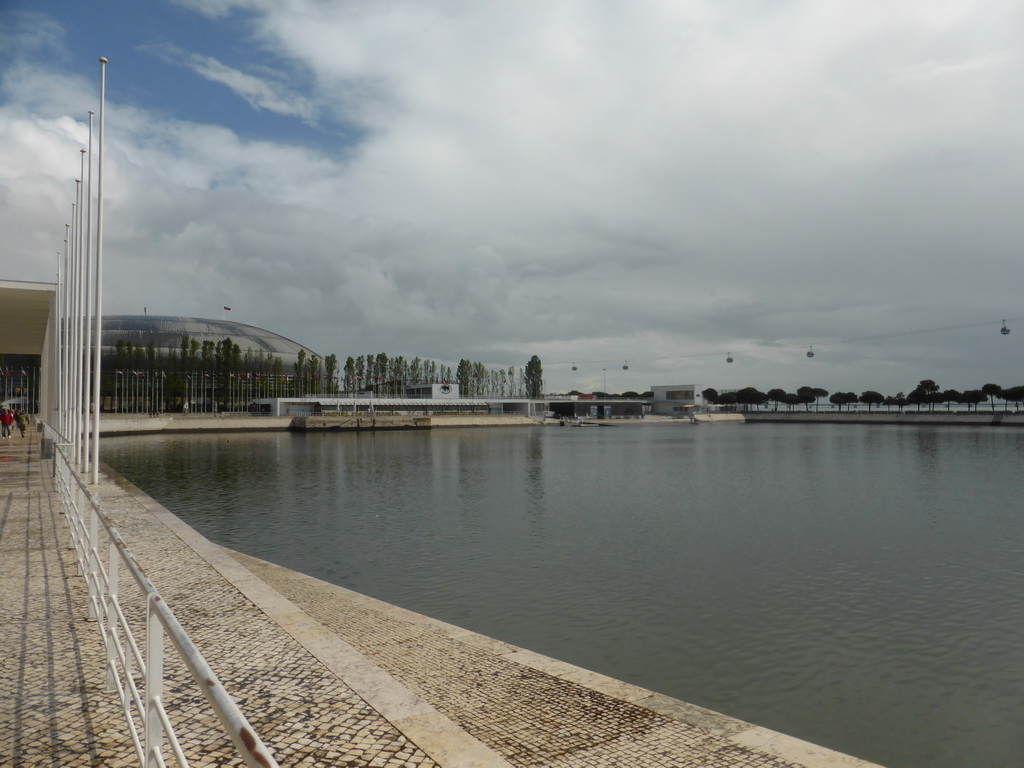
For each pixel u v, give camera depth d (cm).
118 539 692
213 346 17588
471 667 1007
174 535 1855
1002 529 3372
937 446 10075
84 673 832
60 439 3675
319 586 1795
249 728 266
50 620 1053
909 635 1814
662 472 6253
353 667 877
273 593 1258
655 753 696
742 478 5747
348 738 678
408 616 1415
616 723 779
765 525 3462
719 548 2886
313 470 6284
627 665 1603
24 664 864
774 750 702
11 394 15200
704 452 9025
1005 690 1483
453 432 15325
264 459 7488
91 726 687
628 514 3800
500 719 795
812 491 4853
